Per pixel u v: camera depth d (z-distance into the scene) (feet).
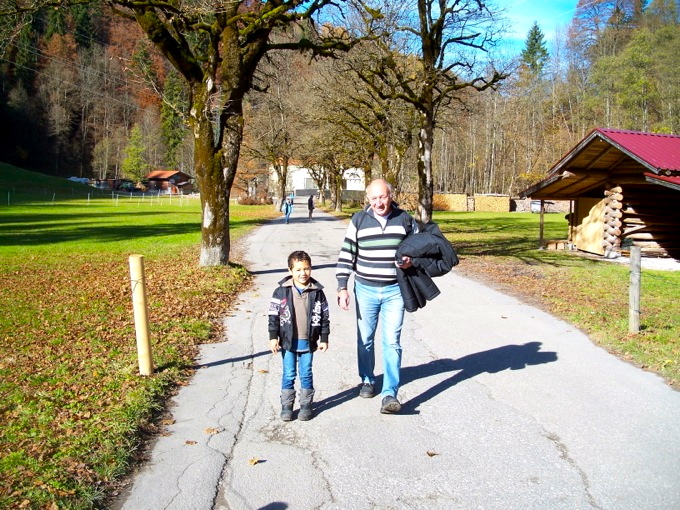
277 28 52.80
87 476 13.04
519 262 55.26
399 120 81.66
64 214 142.10
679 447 15.11
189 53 44.91
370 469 13.91
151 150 336.49
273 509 12.12
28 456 13.71
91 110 326.65
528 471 13.80
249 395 19.08
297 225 112.68
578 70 215.31
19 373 20.21
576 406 17.99
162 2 41.14
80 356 22.41
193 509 12.12
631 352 23.61
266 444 15.31
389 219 17.51
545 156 206.59
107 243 72.74
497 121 213.46
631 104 163.12
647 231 57.77
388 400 16.97
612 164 57.47
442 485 13.15
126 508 12.12
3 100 306.76
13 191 235.81
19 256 58.03
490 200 201.05
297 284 16.80
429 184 64.59
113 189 308.40
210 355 23.75
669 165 46.68
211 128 44.32
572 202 68.59
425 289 17.10
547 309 33.09
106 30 217.97
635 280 26.07
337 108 88.84
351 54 64.90
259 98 132.46
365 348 18.26
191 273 43.65
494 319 30.42
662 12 183.52
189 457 14.51
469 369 21.83
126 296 35.65
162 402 18.25
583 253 63.72
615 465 14.11
